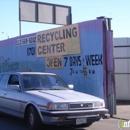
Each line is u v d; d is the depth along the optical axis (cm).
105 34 1138
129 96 1541
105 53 1138
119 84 1554
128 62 1541
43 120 764
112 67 1116
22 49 1666
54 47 1405
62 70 1360
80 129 861
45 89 905
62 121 748
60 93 850
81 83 1250
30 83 911
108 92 1127
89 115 784
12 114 920
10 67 1789
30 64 1592
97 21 1162
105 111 821
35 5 1836
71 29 1297
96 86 1173
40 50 1505
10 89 942
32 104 805
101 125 926
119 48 1549
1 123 935
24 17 1800
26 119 852
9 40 1797
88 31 1206
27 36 1617
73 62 1292
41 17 1848
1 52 1892
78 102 780
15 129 841
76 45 1270
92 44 1188
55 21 1884
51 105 754
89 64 1205
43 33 1481
